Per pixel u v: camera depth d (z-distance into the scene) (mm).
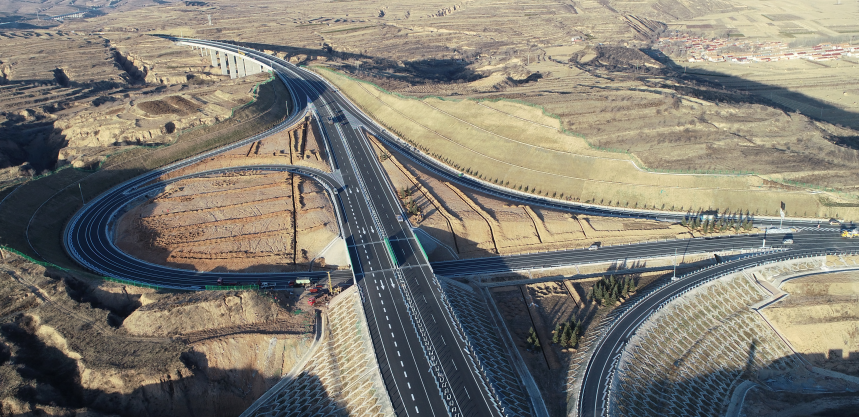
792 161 161875
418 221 139000
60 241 131250
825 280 120750
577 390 92000
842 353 109812
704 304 115562
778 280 122062
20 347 90625
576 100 191625
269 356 99812
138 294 108688
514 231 139375
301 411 91438
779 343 110625
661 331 107375
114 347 92750
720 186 155625
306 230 133500
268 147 177625
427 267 120812
